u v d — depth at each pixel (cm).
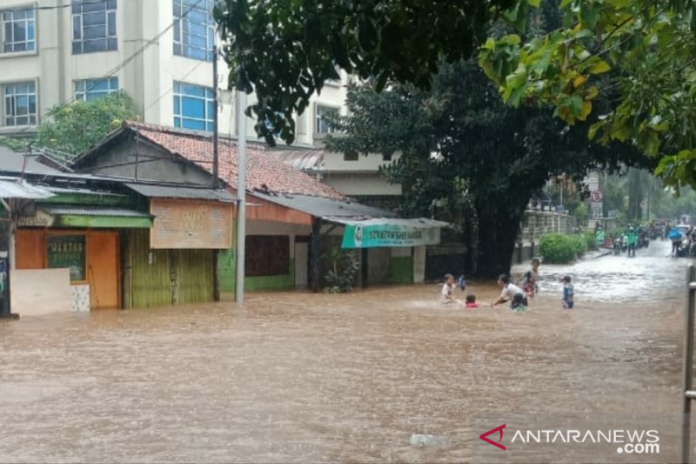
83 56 3219
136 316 1750
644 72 753
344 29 537
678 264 4012
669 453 613
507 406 832
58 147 2875
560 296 2331
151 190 1912
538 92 724
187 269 2111
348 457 650
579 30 679
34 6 3288
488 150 2738
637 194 7800
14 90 3381
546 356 1196
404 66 493
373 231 2544
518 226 3106
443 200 2973
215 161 2197
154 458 650
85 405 842
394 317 1764
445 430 736
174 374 1026
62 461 643
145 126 2483
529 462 609
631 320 1705
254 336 1416
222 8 556
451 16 474
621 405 830
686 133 728
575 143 2720
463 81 2605
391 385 956
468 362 1137
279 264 2656
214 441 701
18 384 958
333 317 1758
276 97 557
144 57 3102
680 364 1117
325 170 3119
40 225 1661
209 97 3341
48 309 1739
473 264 3306
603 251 5241
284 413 806
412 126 2745
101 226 1748
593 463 595
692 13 643
